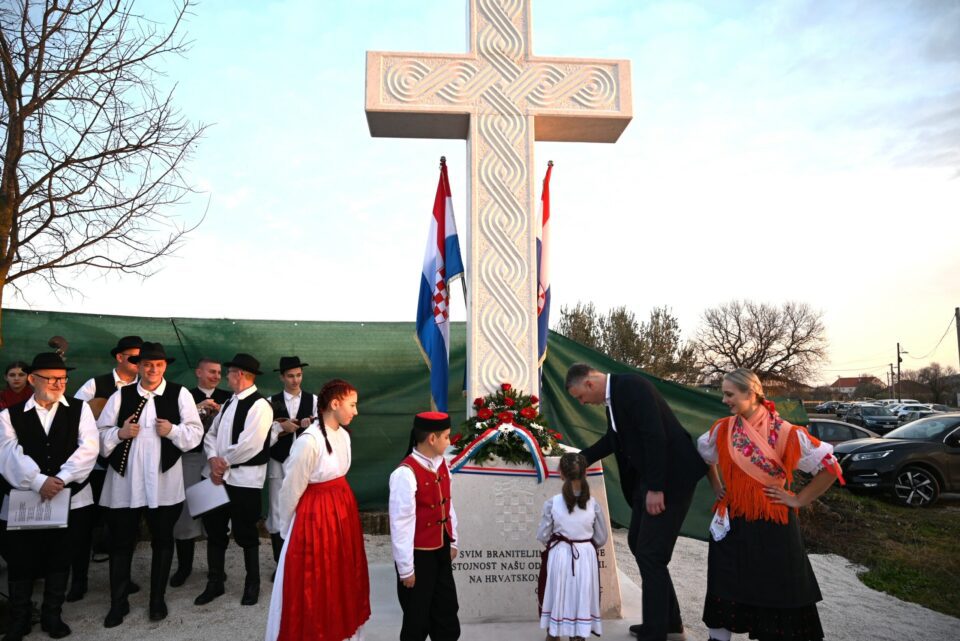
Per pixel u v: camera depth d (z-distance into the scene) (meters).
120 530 4.53
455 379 7.33
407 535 3.34
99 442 4.53
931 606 5.17
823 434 12.81
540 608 3.89
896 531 7.82
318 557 3.36
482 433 4.39
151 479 4.58
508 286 4.94
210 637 4.22
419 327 5.43
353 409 3.67
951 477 9.95
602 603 4.30
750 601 3.32
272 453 5.57
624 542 7.07
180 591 5.15
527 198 5.04
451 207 5.46
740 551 3.38
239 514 4.89
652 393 3.88
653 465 3.70
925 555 6.69
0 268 5.29
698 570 6.09
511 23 5.19
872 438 11.62
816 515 8.19
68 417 4.39
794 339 43.91
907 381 66.62
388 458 7.12
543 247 5.55
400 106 5.02
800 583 3.30
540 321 5.43
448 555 3.55
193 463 5.51
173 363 6.88
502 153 5.05
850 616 4.84
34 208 5.56
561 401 7.45
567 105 5.16
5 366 6.30
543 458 4.41
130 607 4.77
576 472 3.78
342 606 3.39
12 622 4.14
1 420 4.25
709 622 3.48
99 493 5.00
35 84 5.47
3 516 4.40
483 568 4.27
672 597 4.07
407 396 7.23
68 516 4.27
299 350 7.16
